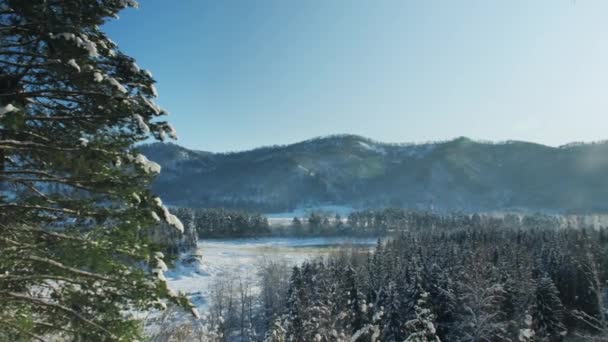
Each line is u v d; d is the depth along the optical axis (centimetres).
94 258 473
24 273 487
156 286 495
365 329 1114
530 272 3644
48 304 482
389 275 3728
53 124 561
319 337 1430
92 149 504
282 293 4541
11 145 482
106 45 586
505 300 3409
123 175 526
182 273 6444
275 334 1728
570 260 4150
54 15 499
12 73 524
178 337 873
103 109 554
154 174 539
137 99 557
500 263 4250
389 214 12719
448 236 7262
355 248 7169
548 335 2955
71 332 485
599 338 1794
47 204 511
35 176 526
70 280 482
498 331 3078
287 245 10488
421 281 3145
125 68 588
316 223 12781
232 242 10894
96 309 491
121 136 560
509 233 7081
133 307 502
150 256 514
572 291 3897
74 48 480
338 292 2839
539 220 11706
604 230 6806
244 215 12381
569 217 12075
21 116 448
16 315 475
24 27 503
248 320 4184
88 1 557
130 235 503
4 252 466
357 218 13075
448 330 3022
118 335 487
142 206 518
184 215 10175
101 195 527
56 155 498
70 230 512
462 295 3014
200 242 10631
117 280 486
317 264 5072
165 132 589
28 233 502
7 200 503
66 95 550
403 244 6638
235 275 5931
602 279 3812
